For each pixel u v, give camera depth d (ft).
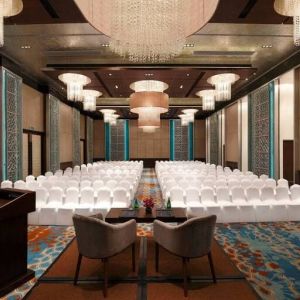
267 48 30.63
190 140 84.69
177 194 23.17
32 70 38.32
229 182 28.02
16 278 10.09
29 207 10.44
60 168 52.95
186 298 11.23
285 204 22.35
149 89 43.09
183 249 11.72
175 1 16.28
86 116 76.54
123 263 14.55
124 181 28.37
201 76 35.94
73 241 17.85
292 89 33.27
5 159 31.35
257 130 43.42
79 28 24.94
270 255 15.56
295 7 17.10
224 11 21.63
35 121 42.65
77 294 11.58
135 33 17.47
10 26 24.47
